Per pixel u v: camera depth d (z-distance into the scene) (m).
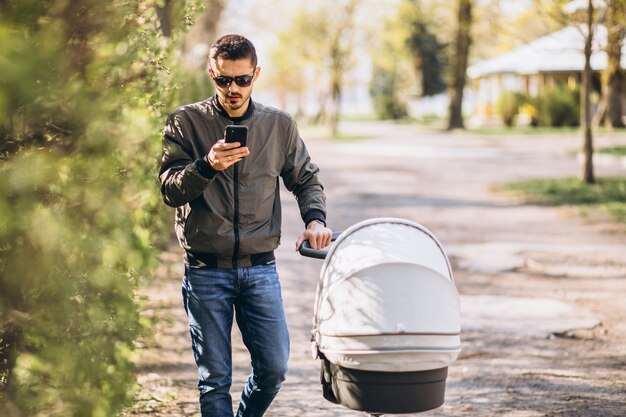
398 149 36.00
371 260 3.63
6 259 2.88
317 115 70.50
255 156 4.18
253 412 4.44
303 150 4.40
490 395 6.09
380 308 3.58
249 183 4.17
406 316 3.58
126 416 5.31
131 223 3.56
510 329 8.12
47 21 2.83
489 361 7.05
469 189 20.59
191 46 19.44
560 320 8.45
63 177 2.98
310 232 4.21
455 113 54.31
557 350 7.40
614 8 18.05
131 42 3.32
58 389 3.02
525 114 54.34
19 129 2.91
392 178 23.47
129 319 3.26
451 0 53.19
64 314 2.99
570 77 54.56
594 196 18.20
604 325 8.27
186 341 7.36
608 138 36.69
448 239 13.53
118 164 3.23
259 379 4.36
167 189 4.03
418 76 77.81
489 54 73.75
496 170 25.61
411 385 3.66
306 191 4.41
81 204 2.99
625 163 25.19
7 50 2.46
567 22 18.88
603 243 13.03
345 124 71.31
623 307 9.02
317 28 52.47
